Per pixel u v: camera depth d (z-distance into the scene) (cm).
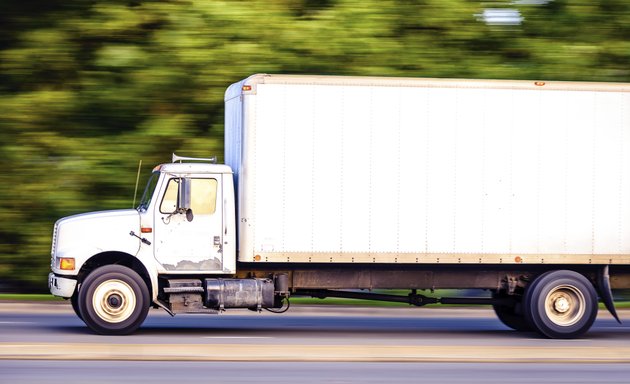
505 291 2130
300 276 2067
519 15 2961
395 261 2031
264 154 2002
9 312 2506
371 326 2264
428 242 2038
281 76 2006
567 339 2056
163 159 2900
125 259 2041
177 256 1997
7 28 2952
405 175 2031
